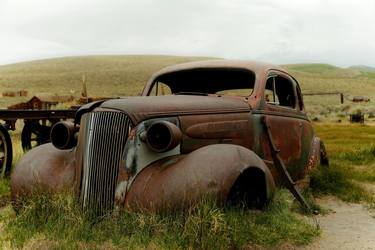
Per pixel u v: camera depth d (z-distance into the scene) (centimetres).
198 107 473
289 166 609
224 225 374
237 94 584
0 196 625
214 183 388
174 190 388
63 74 9912
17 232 414
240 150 425
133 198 404
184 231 372
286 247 420
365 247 446
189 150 449
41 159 484
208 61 617
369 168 956
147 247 367
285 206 485
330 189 701
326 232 494
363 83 12425
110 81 9131
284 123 595
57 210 424
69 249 370
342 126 3469
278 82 636
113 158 417
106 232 392
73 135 468
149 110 429
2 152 836
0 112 772
